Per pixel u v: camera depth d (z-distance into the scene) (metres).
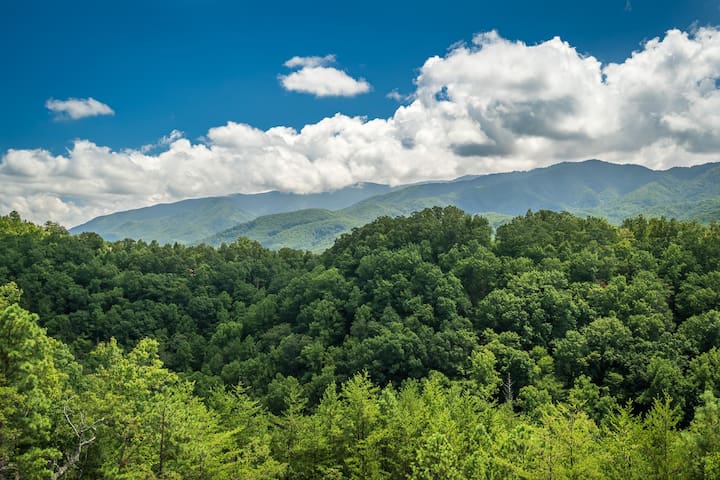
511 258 97.62
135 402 31.31
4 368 25.17
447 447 31.95
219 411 52.09
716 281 77.25
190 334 109.94
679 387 57.59
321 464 42.91
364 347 76.31
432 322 81.56
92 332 109.06
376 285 93.19
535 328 76.56
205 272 129.75
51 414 28.27
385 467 43.56
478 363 66.25
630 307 75.69
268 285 133.88
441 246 107.62
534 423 49.41
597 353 67.19
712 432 30.28
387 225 127.00
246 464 36.59
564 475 29.95
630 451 33.53
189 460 32.38
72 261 125.62
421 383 67.25
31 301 110.81
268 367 86.19
